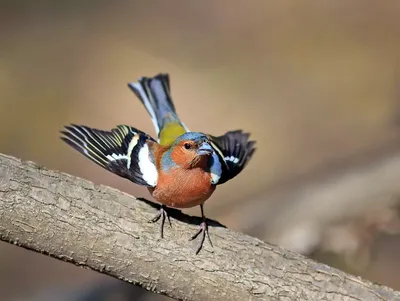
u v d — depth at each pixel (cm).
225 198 1409
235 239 731
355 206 1162
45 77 1761
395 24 1812
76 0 1997
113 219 704
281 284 725
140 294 1108
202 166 749
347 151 1516
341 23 1852
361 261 1147
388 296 743
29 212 680
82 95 1717
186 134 755
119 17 1956
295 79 1752
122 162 773
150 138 797
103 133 798
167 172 750
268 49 1841
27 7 1959
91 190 709
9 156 701
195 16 1955
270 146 1574
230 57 1827
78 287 1231
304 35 1850
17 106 1681
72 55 1830
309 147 1558
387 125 1472
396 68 1684
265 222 1186
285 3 1930
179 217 734
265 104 1694
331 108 1655
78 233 693
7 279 1319
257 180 1467
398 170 1175
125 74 1770
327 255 1150
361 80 1703
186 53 1844
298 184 1236
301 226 1156
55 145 1584
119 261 703
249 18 1928
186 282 713
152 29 1916
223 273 716
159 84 963
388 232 1159
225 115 1666
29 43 1862
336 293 735
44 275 1323
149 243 707
